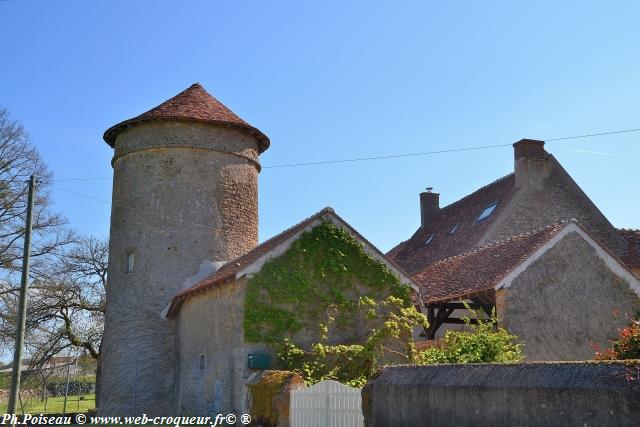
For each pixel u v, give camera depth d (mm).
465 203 29438
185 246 23656
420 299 18547
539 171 25391
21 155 27703
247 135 25891
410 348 17344
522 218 24578
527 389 7156
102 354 24750
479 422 7805
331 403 12875
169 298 23234
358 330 17547
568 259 16109
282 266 17062
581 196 25656
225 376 17047
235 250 24547
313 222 17797
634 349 9805
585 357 15562
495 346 13008
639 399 5922
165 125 24359
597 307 16000
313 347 16531
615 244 24141
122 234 24422
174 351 22828
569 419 6602
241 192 25188
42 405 37562
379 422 10070
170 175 24062
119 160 25219
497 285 15414
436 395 8656
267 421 14055
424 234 31109
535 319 15422
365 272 18031
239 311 16578
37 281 28469
